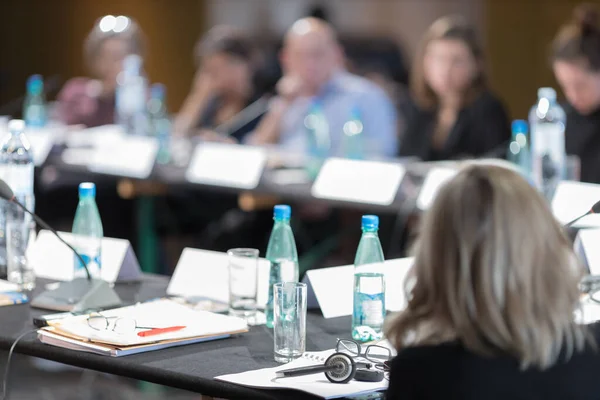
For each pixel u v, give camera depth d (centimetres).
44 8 1065
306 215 579
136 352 241
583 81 452
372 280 253
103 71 680
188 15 1038
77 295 286
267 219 588
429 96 537
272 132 601
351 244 595
